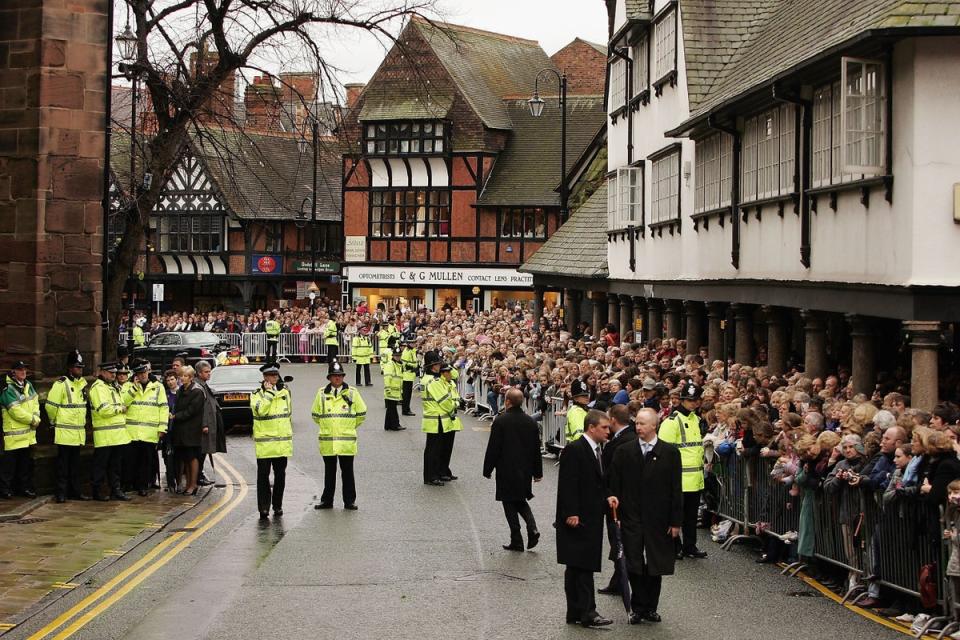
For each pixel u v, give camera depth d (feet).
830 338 139.33
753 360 144.97
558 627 66.64
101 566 81.51
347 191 371.35
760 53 135.85
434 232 362.74
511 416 89.25
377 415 194.49
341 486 121.60
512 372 164.04
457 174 359.66
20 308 110.83
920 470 66.28
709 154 148.87
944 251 92.07
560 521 67.97
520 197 351.25
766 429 86.12
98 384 110.63
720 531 92.48
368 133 368.07
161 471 136.05
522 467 88.53
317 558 85.25
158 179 131.34
